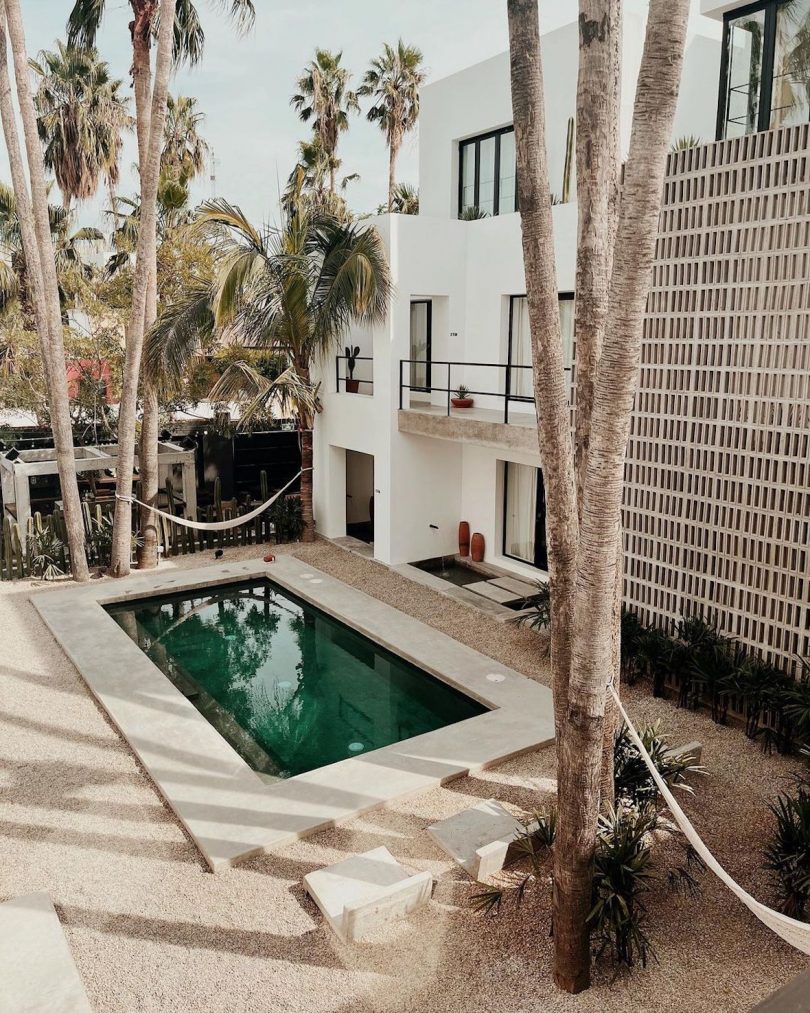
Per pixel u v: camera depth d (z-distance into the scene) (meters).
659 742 7.41
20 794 7.50
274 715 9.73
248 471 20.39
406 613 12.40
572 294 12.58
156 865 6.50
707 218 8.82
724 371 8.80
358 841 6.84
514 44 5.30
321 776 7.79
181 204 21.47
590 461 4.64
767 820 7.05
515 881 6.27
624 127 12.45
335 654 11.65
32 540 14.29
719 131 10.56
